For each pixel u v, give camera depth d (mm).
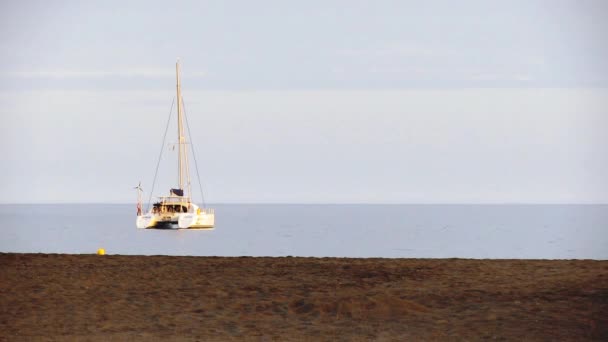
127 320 45469
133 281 57844
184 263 67375
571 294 51469
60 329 43062
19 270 62156
